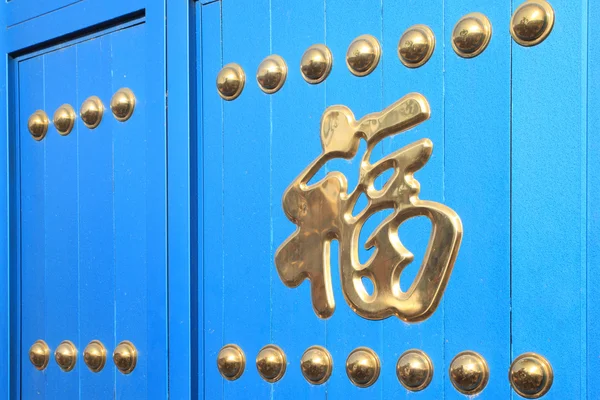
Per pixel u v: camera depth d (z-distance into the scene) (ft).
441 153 4.94
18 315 7.78
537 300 4.54
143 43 6.68
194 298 6.22
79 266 7.21
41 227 7.59
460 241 4.83
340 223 5.39
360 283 5.29
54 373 7.42
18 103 7.80
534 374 4.49
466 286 4.82
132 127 6.75
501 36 4.72
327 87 5.53
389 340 5.17
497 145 4.72
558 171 4.49
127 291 6.76
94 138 7.09
